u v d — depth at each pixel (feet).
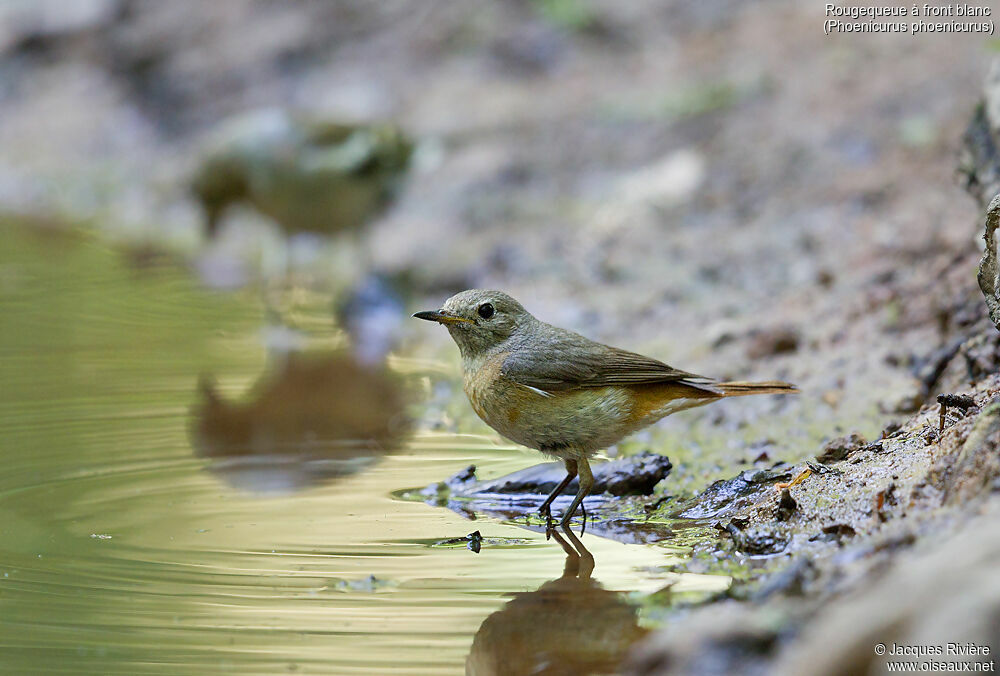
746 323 44.52
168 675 21.18
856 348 39.88
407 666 21.48
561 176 64.69
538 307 50.26
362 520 30.12
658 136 66.13
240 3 88.02
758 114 65.46
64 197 75.31
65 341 48.52
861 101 63.31
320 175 49.21
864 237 50.44
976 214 44.93
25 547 27.78
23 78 89.66
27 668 21.44
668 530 28.99
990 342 31.94
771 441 34.40
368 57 80.28
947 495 22.57
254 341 49.21
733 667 17.90
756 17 75.31
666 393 30.71
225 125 78.07
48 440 36.32
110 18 89.86
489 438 37.83
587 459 31.14
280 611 24.00
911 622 15.96
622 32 76.89
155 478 33.32
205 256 63.82
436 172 66.54
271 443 36.60
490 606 24.16
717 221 56.70
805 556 22.58
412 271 55.52
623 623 22.75
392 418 39.68
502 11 80.33
